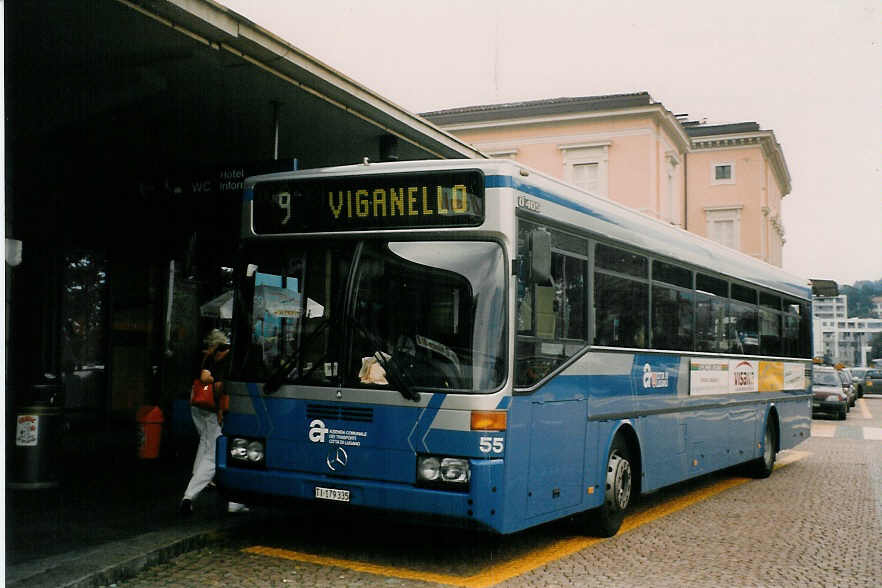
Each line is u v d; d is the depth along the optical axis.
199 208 10.17
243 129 12.45
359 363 6.74
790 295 15.40
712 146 54.06
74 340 14.55
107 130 12.27
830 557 7.80
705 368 10.97
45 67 9.80
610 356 8.24
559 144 41.50
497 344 6.45
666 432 9.64
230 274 13.16
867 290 158.88
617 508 8.40
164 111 11.46
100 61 9.62
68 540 7.01
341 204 7.06
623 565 7.21
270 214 7.38
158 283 14.23
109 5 8.06
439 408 6.40
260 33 9.18
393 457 6.52
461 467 6.30
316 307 7.02
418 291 6.68
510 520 6.43
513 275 6.55
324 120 12.01
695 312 10.74
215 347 8.34
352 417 6.70
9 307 13.00
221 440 7.27
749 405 12.80
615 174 40.56
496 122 42.19
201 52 9.27
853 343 133.00
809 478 13.66
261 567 6.71
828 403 29.91
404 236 6.80
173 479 10.23
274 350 7.16
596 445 7.93
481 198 6.62
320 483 6.74
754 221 53.12
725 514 10.00
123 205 13.89
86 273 14.56
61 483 9.73
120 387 14.53
